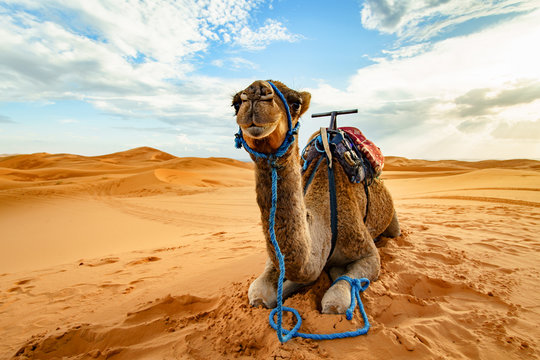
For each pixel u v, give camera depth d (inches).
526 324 109.8
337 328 101.4
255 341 100.0
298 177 94.4
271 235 86.0
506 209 387.9
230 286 151.1
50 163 3334.2
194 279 172.9
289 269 98.0
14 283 214.8
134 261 246.5
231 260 213.5
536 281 148.2
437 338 100.8
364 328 99.7
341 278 122.1
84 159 3663.9
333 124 167.6
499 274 156.9
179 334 113.2
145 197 983.0
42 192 1075.3
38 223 579.8
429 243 209.0
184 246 304.0
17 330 131.9
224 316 119.3
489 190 604.7
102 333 118.1
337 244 136.9
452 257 178.9
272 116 72.9
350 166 142.3
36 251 377.4
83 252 358.9
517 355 92.8
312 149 150.3
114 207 753.0
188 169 2447.1
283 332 100.7
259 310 114.6
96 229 502.6
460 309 121.7
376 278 139.8
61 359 108.8
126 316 131.5
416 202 537.0
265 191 89.4
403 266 159.3
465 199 526.9
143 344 110.1
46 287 196.2
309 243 101.4
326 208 133.0
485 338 101.2
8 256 361.4
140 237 432.5
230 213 598.5
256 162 87.8
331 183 136.9
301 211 95.5
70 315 143.6
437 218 341.7
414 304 122.7
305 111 98.0
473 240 223.8
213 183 1443.2
